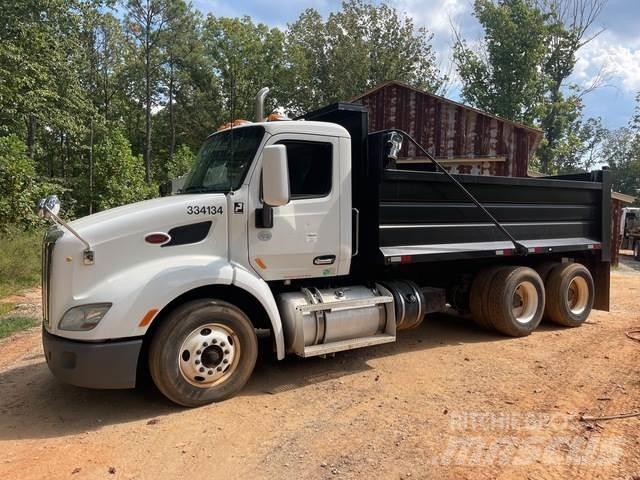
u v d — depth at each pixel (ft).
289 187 16.26
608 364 18.71
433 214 19.54
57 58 67.72
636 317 27.96
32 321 26.48
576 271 24.79
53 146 108.99
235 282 15.10
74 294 13.75
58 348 13.62
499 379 17.10
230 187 15.89
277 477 11.05
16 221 47.21
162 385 14.32
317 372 17.89
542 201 23.53
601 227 26.11
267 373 17.79
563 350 20.66
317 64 137.49
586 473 10.93
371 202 18.21
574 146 128.77
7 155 48.47
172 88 140.56
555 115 118.73
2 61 57.52
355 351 20.40
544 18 111.24
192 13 130.11
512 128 57.26
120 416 14.33
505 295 21.97
